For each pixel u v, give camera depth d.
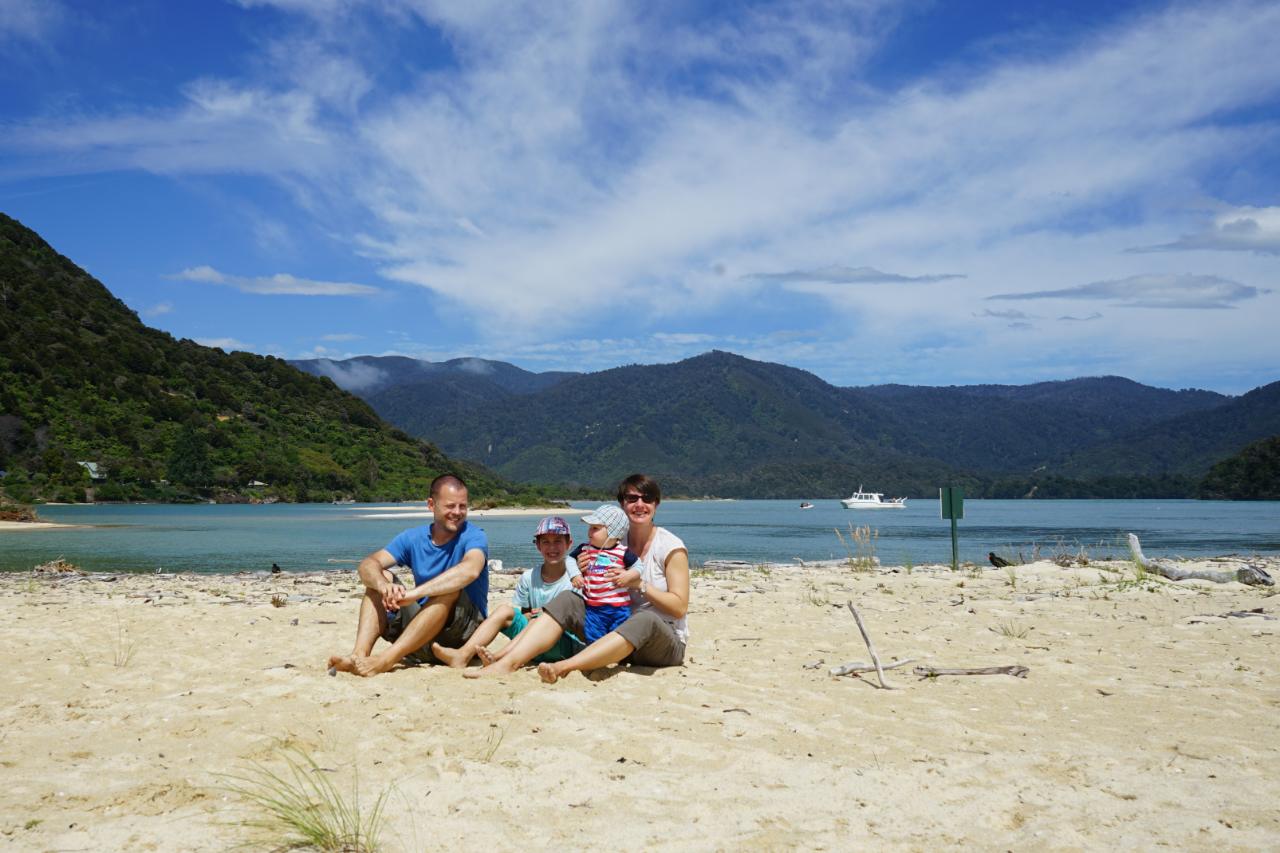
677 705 4.66
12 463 86.69
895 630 7.88
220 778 3.42
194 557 25.95
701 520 75.19
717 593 11.77
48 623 8.32
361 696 4.71
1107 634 7.46
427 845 2.80
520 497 104.81
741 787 3.38
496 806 3.15
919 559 24.64
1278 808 3.18
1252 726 4.38
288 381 133.62
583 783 3.39
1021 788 3.41
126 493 89.50
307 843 2.79
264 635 7.53
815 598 10.72
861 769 3.62
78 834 2.84
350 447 119.62
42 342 106.81
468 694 4.77
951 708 4.76
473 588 5.82
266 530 44.34
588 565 5.98
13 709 4.55
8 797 3.20
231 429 110.50
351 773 3.53
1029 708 4.78
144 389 107.88
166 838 2.81
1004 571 14.80
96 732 4.11
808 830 2.97
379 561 5.69
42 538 36.16
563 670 5.21
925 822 3.05
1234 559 20.83
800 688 5.26
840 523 64.50
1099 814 3.13
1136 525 56.44
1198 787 3.42
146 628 7.98
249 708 4.48
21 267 125.69
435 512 5.86
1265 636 7.23
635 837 2.88
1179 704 4.86
